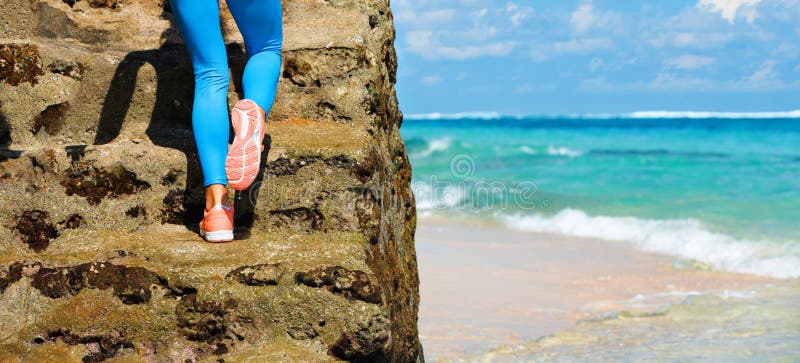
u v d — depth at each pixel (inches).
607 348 180.1
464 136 1306.6
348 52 139.6
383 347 109.2
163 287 108.7
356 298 108.1
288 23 153.5
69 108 134.8
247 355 105.6
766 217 405.1
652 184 573.3
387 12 164.4
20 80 133.3
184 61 139.2
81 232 120.9
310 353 106.4
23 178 121.4
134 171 122.8
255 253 113.7
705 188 539.5
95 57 136.0
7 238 119.4
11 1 150.1
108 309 108.3
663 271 279.4
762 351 173.6
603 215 423.5
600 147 953.5
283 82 140.3
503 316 213.3
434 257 307.4
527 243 344.8
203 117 118.1
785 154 808.3
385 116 148.6
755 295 236.7
